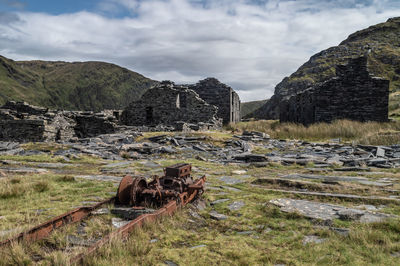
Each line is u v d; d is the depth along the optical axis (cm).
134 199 546
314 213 539
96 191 702
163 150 1609
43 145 1680
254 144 1877
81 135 2719
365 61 2938
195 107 3238
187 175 659
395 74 7188
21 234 371
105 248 343
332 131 2245
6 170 975
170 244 400
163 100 3256
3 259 321
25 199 612
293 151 1620
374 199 627
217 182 864
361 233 424
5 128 2138
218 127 3266
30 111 2969
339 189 743
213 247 395
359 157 1304
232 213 562
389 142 1698
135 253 355
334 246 395
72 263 311
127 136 2034
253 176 976
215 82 3947
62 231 425
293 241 421
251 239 427
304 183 788
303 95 3469
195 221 517
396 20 11119
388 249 377
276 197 676
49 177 841
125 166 1152
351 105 2956
